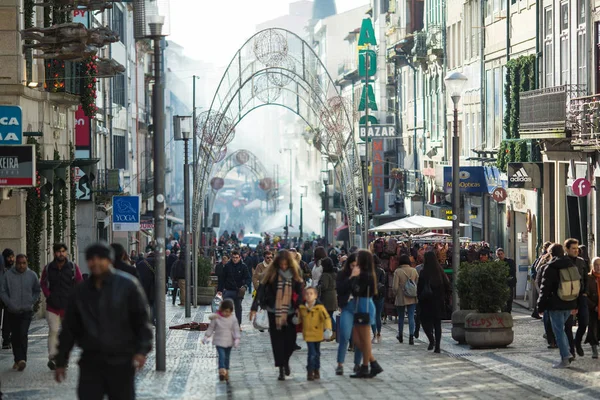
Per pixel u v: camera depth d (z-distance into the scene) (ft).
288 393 71.00
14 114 111.96
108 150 261.65
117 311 44.34
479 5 226.58
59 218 165.27
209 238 398.42
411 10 314.96
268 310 78.54
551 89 163.53
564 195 169.58
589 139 143.95
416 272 110.52
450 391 71.26
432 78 281.33
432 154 281.33
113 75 181.57
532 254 180.55
